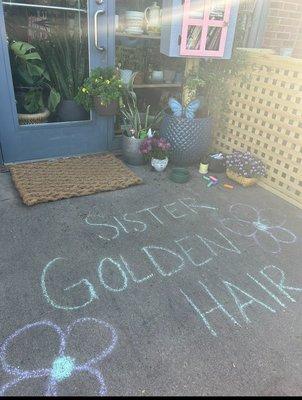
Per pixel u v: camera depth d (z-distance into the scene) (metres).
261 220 2.62
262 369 1.50
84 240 2.25
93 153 3.51
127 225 2.44
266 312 1.79
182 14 2.76
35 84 3.13
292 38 3.99
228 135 3.50
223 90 3.32
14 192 2.74
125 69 3.48
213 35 2.95
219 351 1.56
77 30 3.05
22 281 1.88
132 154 3.26
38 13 2.89
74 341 1.56
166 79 3.78
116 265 2.05
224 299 1.86
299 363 1.53
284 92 2.81
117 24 3.16
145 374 1.44
